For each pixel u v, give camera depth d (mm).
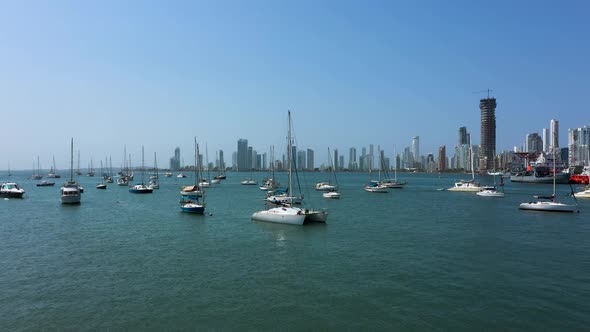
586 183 198125
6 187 117000
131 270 36375
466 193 144500
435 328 24312
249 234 55656
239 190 161000
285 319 25578
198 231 58062
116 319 25562
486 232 57469
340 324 24875
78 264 38438
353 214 80125
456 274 35219
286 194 115125
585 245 48125
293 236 54094
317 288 31422
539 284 32406
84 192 143000
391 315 26156
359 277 34344
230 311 26828
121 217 73938
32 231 57688
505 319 25516
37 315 26141
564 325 24641
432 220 70812
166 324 24875
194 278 34000
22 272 35656
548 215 78375
